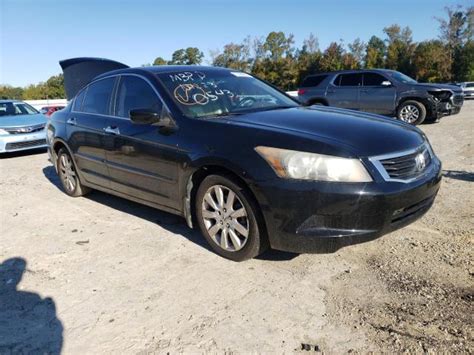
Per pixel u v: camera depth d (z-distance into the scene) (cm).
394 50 5169
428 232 384
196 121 361
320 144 292
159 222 451
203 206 356
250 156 309
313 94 1340
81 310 289
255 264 341
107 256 372
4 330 270
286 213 294
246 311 277
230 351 240
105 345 251
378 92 1206
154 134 386
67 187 573
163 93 398
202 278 323
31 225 466
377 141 307
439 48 4747
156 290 310
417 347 235
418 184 303
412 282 301
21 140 925
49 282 330
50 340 258
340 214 282
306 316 269
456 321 255
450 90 1153
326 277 316
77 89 984
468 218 412
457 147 793
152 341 252
